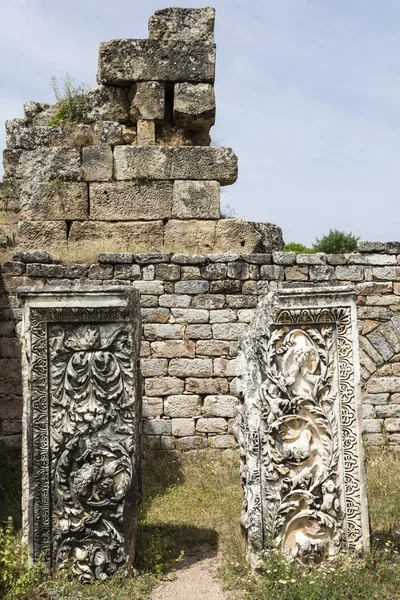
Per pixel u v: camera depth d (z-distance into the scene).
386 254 9.22
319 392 5.33
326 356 5.34
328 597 4.63
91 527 5.32
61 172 10.34
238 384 5.87
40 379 5.34
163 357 8.91
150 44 10.50
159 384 8.86
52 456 5.35
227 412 8.85
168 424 8.80
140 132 10.52
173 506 7.09
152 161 10.35
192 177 10.39
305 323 5.35
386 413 9.01
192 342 8.94
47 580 5.20
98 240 10.28
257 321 5.49
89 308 5.31
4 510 6.83
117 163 10.36
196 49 10.55
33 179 10.36
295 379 5.32
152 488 7.72
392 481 7.50
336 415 5.32
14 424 8.89
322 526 5.25
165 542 6.05
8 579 4.97
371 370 9.06
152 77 10.51
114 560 5.29
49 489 5.32
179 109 10.49
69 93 11.03
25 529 5.32
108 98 10.61
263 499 5.28
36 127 10.58
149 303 8.95
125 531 5.31
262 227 10.78
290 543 5.25
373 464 8.35
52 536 5.31
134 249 10.08
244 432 5.54
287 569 5.04
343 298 5.32
